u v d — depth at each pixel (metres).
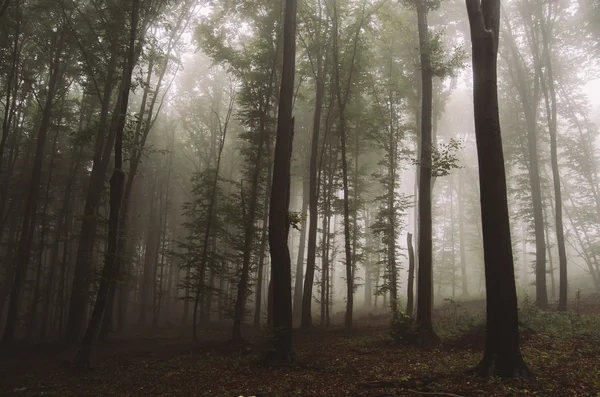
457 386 7.38
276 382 8.95
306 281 19.78
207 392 8.52
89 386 10.06
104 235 22.08
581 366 8.29
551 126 21.39
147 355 14.41
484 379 7.54
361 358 11.39
